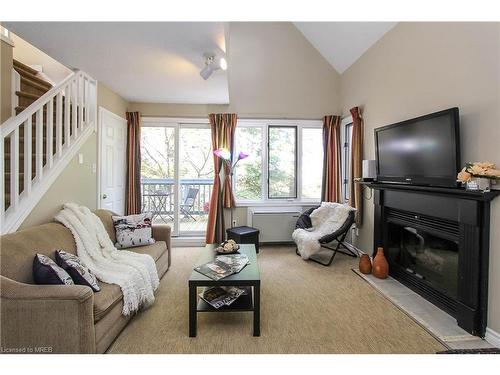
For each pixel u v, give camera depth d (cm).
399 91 314
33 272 181
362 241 407
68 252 223
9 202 242
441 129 233
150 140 478
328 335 211
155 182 489
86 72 333
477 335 207
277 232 466
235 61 466
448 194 228
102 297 186
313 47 470
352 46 400
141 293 231
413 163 269
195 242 476
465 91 226
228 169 461
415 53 287
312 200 496
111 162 402
